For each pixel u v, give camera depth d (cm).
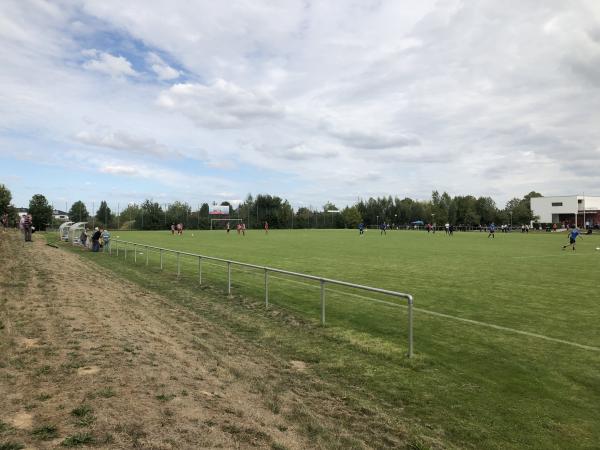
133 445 378
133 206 9712
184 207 9675
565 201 11900
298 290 1473
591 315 1083
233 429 438
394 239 4966
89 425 406
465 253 2922
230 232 7219
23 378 523
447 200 13150
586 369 712
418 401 600
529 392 627
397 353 805
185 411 461
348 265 2161
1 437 375
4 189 7356
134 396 485
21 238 3934
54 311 898
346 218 11856
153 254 2764
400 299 1301
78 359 598
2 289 1142
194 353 729
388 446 475
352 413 557
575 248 3491
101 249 3048
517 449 475
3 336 695
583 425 529
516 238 5434
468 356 785
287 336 927
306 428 489
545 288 1478
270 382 646
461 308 1170
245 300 1312
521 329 955
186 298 1341
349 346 855
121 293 1316
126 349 666
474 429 520
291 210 11338
